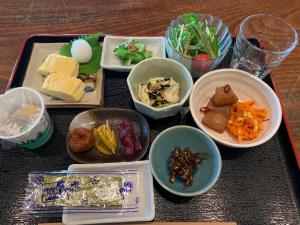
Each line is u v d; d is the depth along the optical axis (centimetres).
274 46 35
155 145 26
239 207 26
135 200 25
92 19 38
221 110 29
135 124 30
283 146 29
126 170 26
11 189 26
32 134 26
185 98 28
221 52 32
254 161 28
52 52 35
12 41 36
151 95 30
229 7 40
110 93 32
